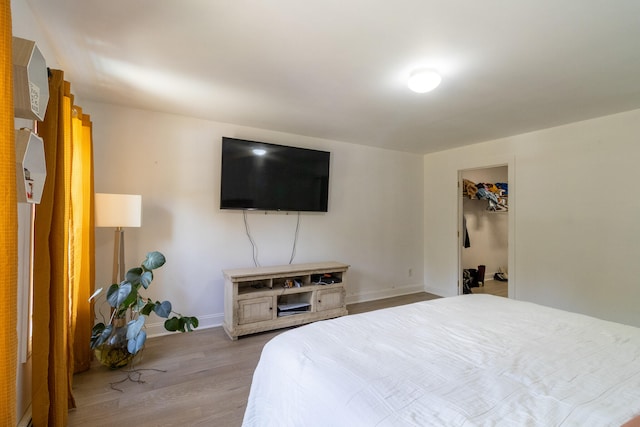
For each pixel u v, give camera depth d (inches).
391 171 181.3
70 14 59.9
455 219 175.8
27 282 60.9
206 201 127.3
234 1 55.7
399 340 54.7
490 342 54.5
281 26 63.1
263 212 140.4
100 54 75.2
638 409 35.6
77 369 88.3
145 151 116.0
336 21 61.1
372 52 72.7
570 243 125.3
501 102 102.9
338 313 137.2
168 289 120.0
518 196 143.3
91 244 92.2
